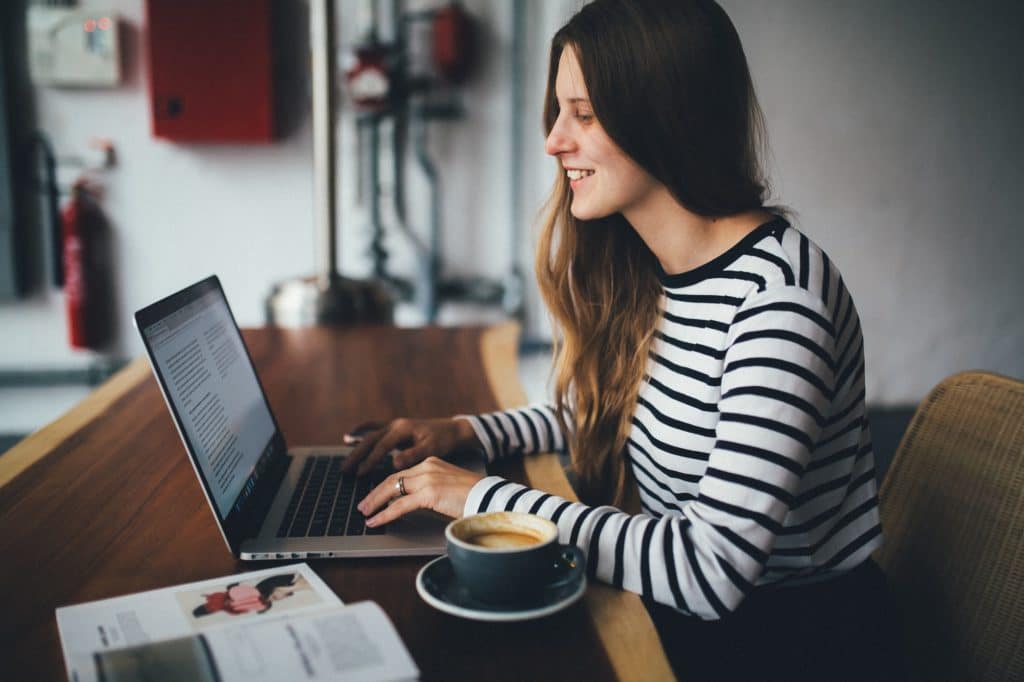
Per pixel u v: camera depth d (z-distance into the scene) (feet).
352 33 11.66
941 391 4.18
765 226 3.60
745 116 3.59
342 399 5.42
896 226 12.84
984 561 3.65
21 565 3.11
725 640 3.49
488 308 12.74
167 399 3.04
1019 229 12.96
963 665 3.60
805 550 3.61
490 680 2.47
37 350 11.98
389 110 11.43
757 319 3.32
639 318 4.20
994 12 12.16
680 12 3.41
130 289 11.87
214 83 11.00
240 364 4.16
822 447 3.56
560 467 4.41
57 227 11.57
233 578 2.94
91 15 10.90
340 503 3.70
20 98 11.26
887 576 4.08
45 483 3.92
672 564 3.02
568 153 3.76
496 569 2.65
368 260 12.20
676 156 3.50
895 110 12.41
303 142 11.78
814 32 12.06
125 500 3.74
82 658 2.41
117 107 11.39
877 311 13.17
